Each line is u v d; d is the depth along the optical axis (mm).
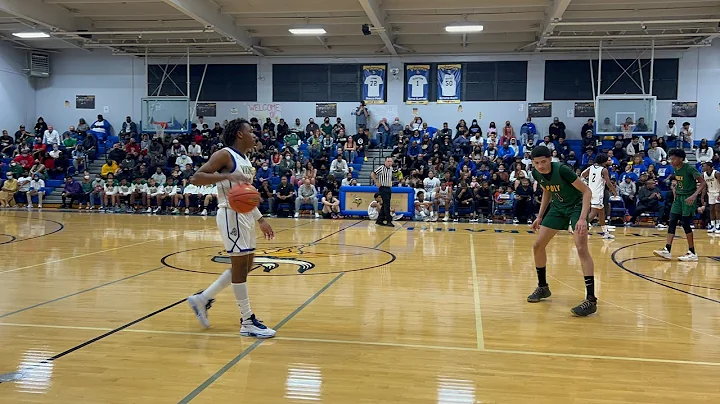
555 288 5891
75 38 17375
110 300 5148
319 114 20500
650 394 3010
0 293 5426
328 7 15203
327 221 14047
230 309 4816
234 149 4023
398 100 20109
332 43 19156
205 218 14344
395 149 17938
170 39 18688
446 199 14898
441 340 3965
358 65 20250
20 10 14477
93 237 10078
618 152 17125
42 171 17734
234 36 16984
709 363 3531
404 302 5156
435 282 6148
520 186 14086
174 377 3191
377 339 3971
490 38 18391
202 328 4219
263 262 7422
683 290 5855
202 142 19344
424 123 19234
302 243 9492
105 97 21359
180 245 9039
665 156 16672
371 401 2879
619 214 14328
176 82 20969
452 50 19578
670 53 18547
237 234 3922
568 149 17797
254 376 3217
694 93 18547
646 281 6344
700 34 15750
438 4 14734
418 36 18719
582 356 3645
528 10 15188
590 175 10883
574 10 14961
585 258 4801
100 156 20047
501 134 19625
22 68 21000
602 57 18891
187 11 13906
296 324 4355
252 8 15461
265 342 3875
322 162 17688
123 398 2883
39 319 4457
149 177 17266
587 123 18484
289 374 3254
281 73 20594
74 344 3797
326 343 3867
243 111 20828
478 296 5453
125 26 17609
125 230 11305
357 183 15867
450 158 16500
